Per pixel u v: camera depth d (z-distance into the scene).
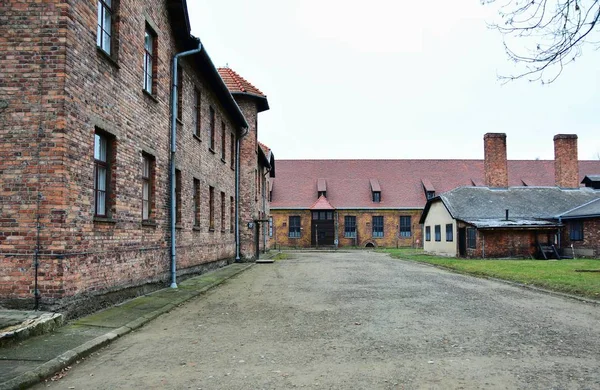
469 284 14.84
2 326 6.80
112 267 9.88
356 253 41.19
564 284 13.19
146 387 5.01
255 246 28.66
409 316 9.04
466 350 6.44
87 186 8.80
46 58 8.07
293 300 11.23
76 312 8.34
